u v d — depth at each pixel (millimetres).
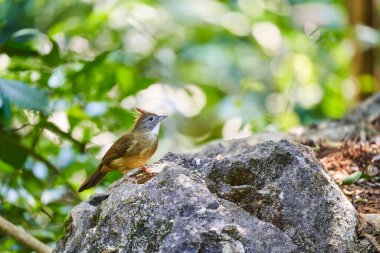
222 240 6059
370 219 7250
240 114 14727
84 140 11875
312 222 6844
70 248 7238
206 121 18922
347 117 11867
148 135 9695
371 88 16719
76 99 11641
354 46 17109
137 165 9703
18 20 17172
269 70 18906
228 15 18328
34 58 11961
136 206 6633
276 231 6488
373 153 9688
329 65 18047
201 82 18297
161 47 18016
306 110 17047
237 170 7199
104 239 6758
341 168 9328
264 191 7043
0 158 11297
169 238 6160
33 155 11594
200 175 7199
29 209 11609
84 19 16688
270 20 18156
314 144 10391
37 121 12227
